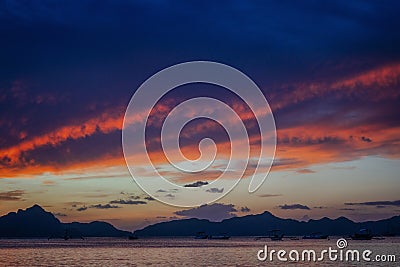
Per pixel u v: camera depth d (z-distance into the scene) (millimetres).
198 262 156500
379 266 134375
